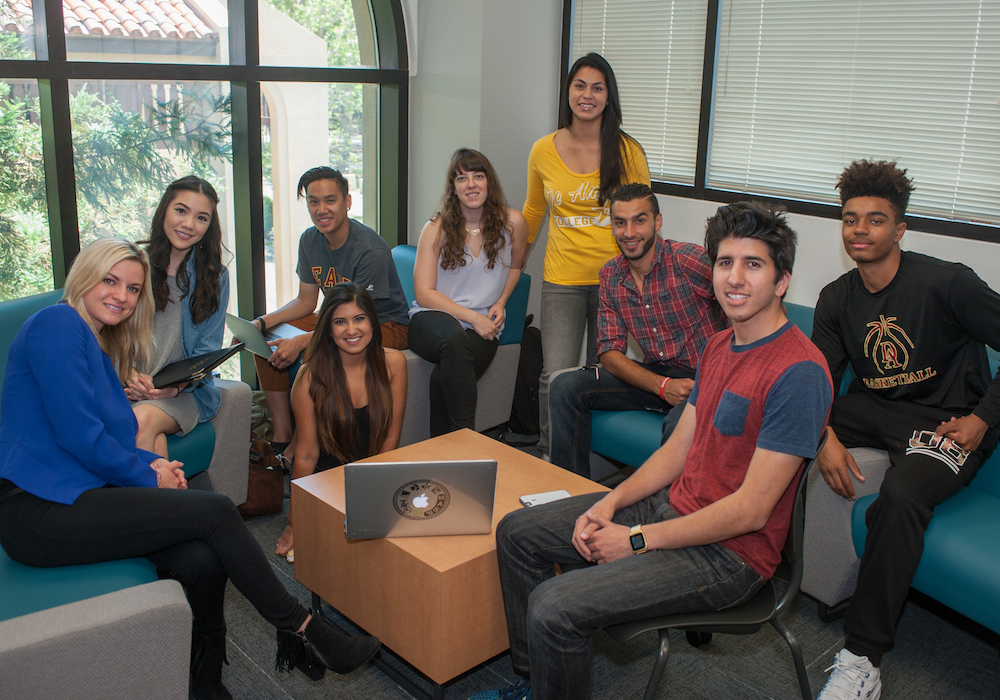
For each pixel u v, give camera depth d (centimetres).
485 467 197
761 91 344
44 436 187
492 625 204
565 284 347
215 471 282
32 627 150
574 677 169
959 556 203
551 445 307
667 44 371
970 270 228
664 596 168
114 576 184
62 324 188
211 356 263
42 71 294
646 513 195
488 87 383
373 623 213
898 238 235
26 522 183
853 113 320
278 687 212
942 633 243
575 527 187
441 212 342
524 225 351
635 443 283
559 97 423
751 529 166
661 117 382
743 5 341
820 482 238
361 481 194
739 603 175
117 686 158
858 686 203
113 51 318
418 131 417
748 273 166
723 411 175
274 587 194
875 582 205
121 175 332
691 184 377
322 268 351
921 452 221
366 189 429
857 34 312
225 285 280
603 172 329
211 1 339
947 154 299
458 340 319
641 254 280
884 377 243
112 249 200
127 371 231
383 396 275
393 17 399
